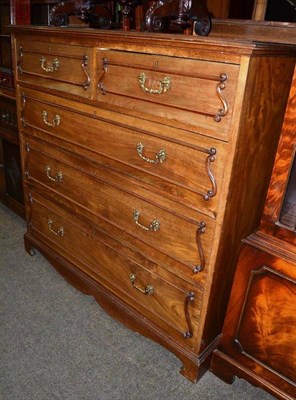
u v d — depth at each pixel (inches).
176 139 40.0
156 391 49.4
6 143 82.5
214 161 37.6
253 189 42.7
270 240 42.4
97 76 45.6
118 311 57.8
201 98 36.3
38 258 75.9
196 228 42.1
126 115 44.2
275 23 48.5
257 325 45.7
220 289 46.6
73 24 69.3
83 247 60.9
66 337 57.1
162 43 37.0
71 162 55.6
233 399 49.1
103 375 51.2
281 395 45.9
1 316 60.3
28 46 54.8
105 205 52.9
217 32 53.7
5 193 90.3
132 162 46.0
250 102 34.7
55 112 54.7
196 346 48.5
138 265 51.8
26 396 47.6
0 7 73.9
